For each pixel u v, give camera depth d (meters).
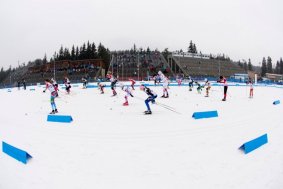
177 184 4.83
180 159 6.03
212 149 6.68
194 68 64.62
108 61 82.31
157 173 5.31
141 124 9.55
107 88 30.00
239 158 6.05
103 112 12.40
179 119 10.39
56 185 4.89
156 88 29.39
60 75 58.25
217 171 5.36
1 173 5.51
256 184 4.78
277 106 14.16
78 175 5.29
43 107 14.95
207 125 9.30
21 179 5.19
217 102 15.86
